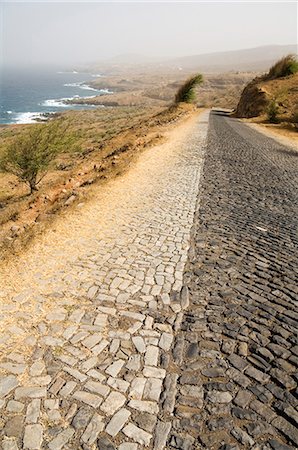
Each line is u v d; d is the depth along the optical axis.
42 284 4.95
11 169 15.73
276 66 47.50
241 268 5.56
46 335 3.93
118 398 3.12
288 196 9.89
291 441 2.78
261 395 3.19
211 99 117.44
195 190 10.09
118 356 3.64
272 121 34.34
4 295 4.63
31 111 118.00
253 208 8.68
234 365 3.54
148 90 180.12
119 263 5.65
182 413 2.99
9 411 2.99
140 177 11.43
